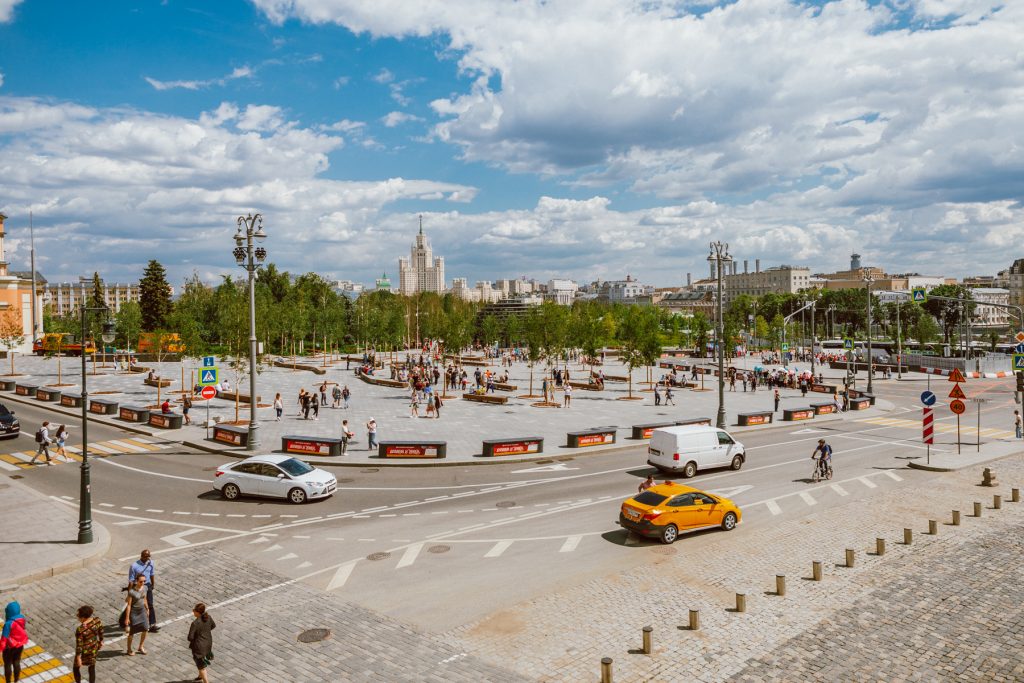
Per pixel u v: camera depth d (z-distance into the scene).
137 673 11.97
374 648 12.66
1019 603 14.62
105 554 18.31
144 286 101.56
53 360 83.12
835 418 45.47
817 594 15.13
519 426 40.19
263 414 44.94
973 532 19.70
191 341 54.47
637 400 54.69
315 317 108.56
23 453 32.38
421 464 29.66
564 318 56.44
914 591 15.30
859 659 12.16
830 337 171.88
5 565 17.06
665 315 159.12
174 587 15.77
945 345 114.25
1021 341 37.03
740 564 17.11
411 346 138.50
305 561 17.44
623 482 26.50
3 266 95.12
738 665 11.95
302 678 11.59
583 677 11.55
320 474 24.11
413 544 18.73
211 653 11.38
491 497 24.14
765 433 39.38
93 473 28.16
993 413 48.00
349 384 64.69
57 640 13.38
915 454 32.44
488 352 102.19
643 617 13.95
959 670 11.77
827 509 22.34
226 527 20.58
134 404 47.72
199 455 31.98
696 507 19.44
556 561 17.34
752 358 107.19
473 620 13.84
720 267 38.44
